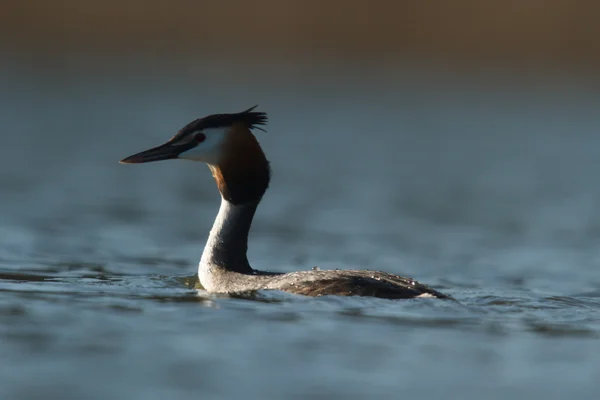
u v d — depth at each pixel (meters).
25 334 9.11
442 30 41.53
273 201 20.67
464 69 41.03
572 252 16.19
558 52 40.56
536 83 40.38
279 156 26.59
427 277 13.97
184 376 8.03
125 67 41.44
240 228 12.07
